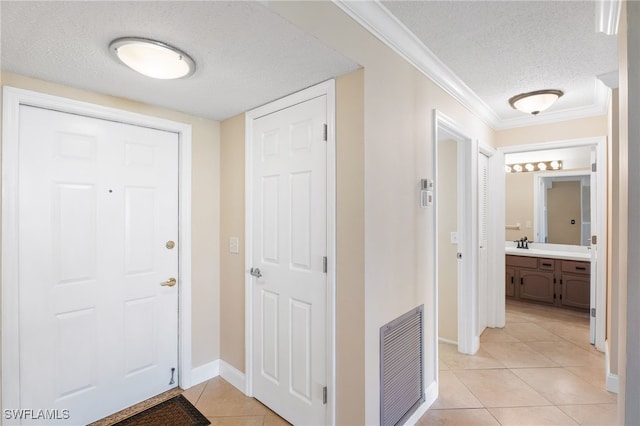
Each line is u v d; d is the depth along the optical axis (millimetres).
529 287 4469
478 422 1957
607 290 2730
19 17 1147
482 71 2266
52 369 1758
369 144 1610
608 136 2717
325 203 1745
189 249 2316
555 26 1727
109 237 1967
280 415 1995
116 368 2002
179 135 2293
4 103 1583
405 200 1910
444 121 2348
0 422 1579
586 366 2650
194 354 2361
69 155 1812
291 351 1936
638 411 1080
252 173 2217
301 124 1876
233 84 1780
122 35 1288
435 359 2227
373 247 1636
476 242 3004
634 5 1043
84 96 1835
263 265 2131
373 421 1628
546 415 2014
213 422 1939
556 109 3086
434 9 1584
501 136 3521
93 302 1904
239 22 1216
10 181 1596
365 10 1556
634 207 1079
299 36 1316
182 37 1314
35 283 1697
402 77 1883
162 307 2217
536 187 4793
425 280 2127
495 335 3342
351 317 1629
